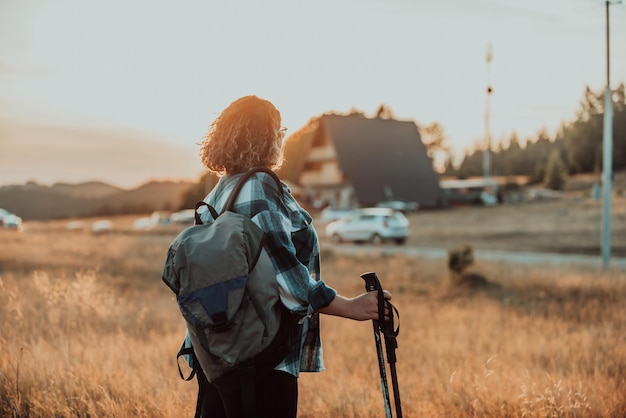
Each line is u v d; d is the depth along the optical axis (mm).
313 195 69312
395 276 18672
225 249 2270
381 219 32594
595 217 42906
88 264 16656
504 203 65188
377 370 6430
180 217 53875
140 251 22000
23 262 15938
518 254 27188
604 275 16938
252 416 2299
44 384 4605
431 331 9211
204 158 2623
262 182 2441
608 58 19172
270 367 2359
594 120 105062
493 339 8609
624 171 93812
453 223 44969
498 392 4918
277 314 2346
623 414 4703
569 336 8562
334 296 2396
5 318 6531
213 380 2373
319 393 5098
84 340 6031
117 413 4152
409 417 4598
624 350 7016
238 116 2553
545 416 4387
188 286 2270
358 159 64688
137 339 7215
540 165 96188
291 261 2336
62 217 113062
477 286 16578
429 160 67312
